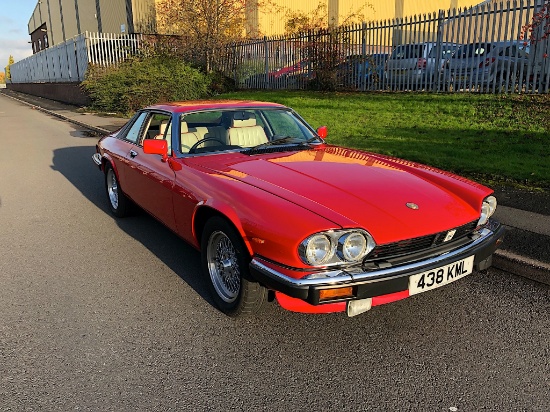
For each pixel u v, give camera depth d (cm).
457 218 311
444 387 262
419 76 1305
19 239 516
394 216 296
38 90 3900
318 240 268
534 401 249
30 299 374
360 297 275
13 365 287
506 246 424
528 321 329
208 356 295
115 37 2295
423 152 778
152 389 264
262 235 286
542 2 1052
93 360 292
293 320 336
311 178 341
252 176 347
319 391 261
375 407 247
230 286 341
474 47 1163
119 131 584
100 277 414
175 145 416
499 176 643
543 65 1040
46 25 4909
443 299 363
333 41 1517
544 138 820
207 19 1997
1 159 1028
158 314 348
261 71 1869
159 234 526
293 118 484
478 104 1062
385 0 2692
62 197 698
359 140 898
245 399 255
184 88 1770
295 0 2484
